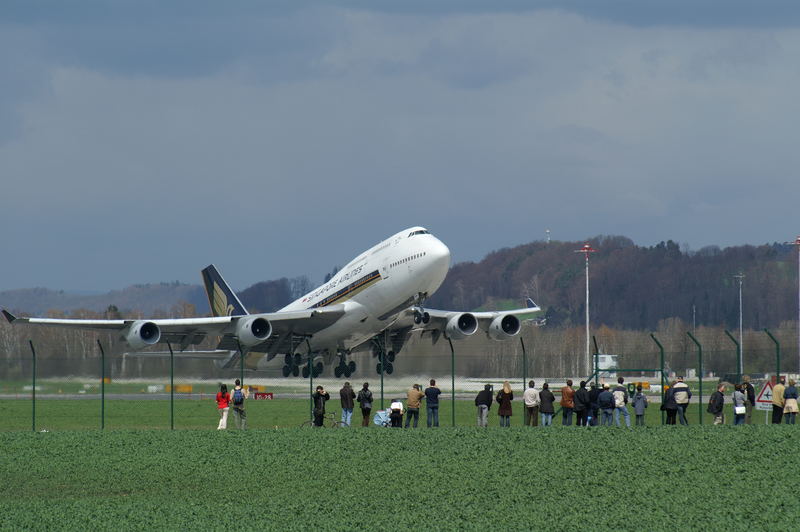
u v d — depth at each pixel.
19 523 96.88
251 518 98.56
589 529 92.62
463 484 112.12
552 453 126.25
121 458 130.62
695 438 133.62
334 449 133.00
